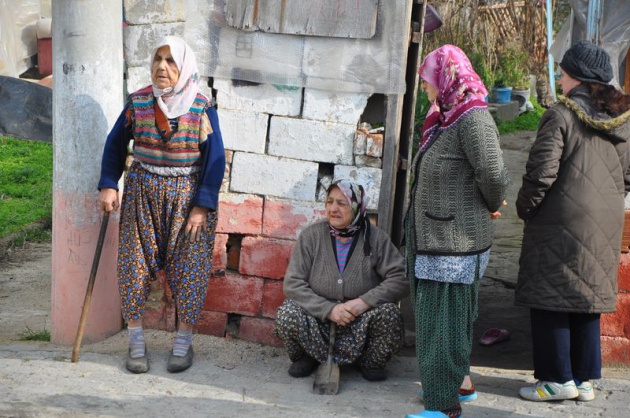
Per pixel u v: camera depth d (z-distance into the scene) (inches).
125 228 170.2
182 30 182.7
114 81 180.5
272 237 186.5
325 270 173.2
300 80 179.3
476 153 141.0
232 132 184.2
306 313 171.2
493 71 547.8
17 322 212.4
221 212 187.0
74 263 182.5
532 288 158.4
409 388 171.0
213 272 189.3
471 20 454.3
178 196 167.0
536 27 468.1
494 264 281.7
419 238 149.0
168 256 170.9
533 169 154.1
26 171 365.7
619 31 233.6
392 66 176.2
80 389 161.6
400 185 192.2
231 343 189.8
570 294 155.9
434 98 148.8
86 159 178.9
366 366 174.4
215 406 157.2
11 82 429.1
